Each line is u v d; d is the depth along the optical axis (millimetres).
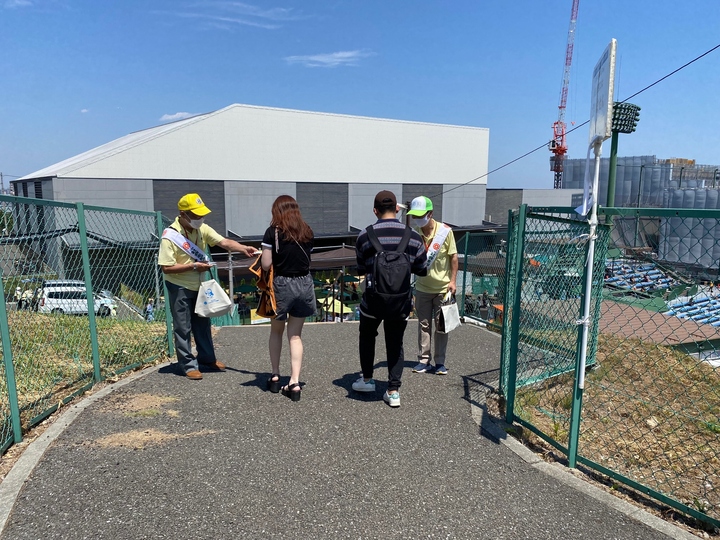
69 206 4277
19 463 3096
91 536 2457
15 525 2520
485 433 3783
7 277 3752
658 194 41812
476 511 2791
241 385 4660
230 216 35375
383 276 3910
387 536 2549
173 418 3857
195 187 33812
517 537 2582
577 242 3994
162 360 5449
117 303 5184
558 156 67062
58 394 4199
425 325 5270
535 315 4703
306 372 5172
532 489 3035
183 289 4664
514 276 4344
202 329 5031
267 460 3262
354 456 3359
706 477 3512
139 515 2637
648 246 3541
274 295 4145
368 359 4359
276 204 4199
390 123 42406
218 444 3455
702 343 6004
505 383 4629
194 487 2918
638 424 4414
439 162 45562
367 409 4176
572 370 5219
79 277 4457
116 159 30703
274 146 36812
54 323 4859
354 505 2803
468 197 47750
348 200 41188
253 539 2484
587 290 3129
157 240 5695
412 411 4164
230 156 34938
